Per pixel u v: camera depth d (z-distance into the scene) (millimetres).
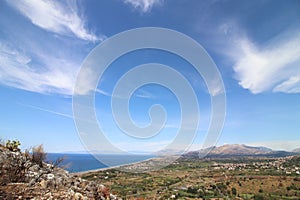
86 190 4125
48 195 3283
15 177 3707
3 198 2947
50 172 4633
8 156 4273
